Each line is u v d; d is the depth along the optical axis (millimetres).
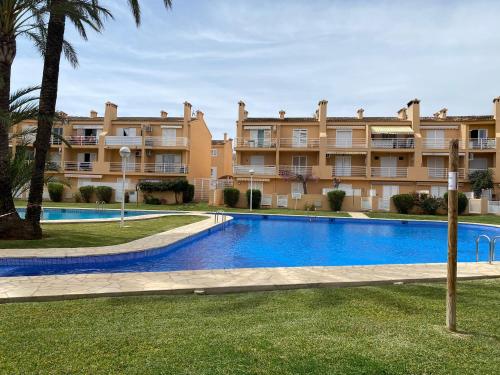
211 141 51844
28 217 11586
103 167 39250
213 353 3605
